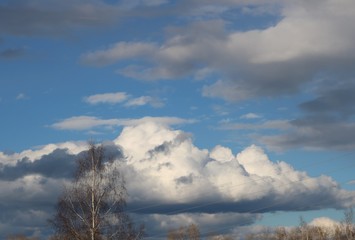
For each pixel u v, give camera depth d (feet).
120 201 262.06
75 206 258.37
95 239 254.88
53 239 258.16
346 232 519.19
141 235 262.47
